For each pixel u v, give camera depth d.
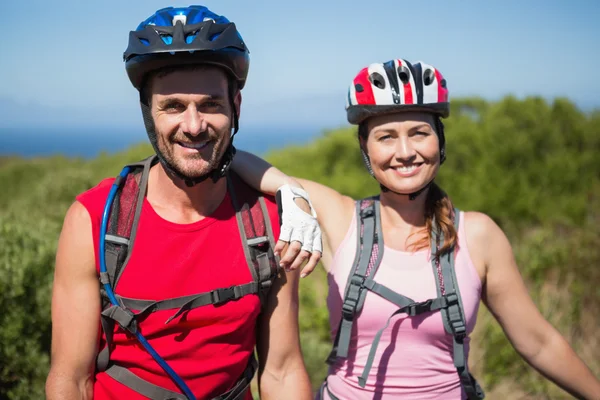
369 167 2.75
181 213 2.12
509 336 2.73
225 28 2.03
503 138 9.84
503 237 2.62
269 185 2.22
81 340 2.06
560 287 6.43
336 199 2.80
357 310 2.57
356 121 2.72
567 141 10.26
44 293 3.92
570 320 5.86
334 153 11.03
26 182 13.56
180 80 1.99
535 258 6.68
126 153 15.16
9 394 3.71
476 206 8.74
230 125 2.08
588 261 6.65
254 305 2.12
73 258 2.04
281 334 2.24
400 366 2.55
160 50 1.93
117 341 2.08
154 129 2.08
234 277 2.10
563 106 10.52
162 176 2.12
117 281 2.04
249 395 2.34
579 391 2.65
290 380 2.26
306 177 10.50
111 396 2.10
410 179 2.60
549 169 9.24
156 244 2.06
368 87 2.60
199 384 2.11
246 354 2.18
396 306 2.54
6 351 3.71
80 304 2.05
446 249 2.55
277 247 2.07
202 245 2.08
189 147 2.03
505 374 5.22
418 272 2.57
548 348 2.65
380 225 2.67
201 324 2.07
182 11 2.08
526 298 2.64
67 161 16.70
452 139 9.92
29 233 4.17
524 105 10.45
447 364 2.57
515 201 8.60
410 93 2.54
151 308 2.03
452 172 9.53
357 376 2.62
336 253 2.69
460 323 2.50
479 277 2.58
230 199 2.19
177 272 2.05
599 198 9.01
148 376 2.09
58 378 2.03
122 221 2.06
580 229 7.77
